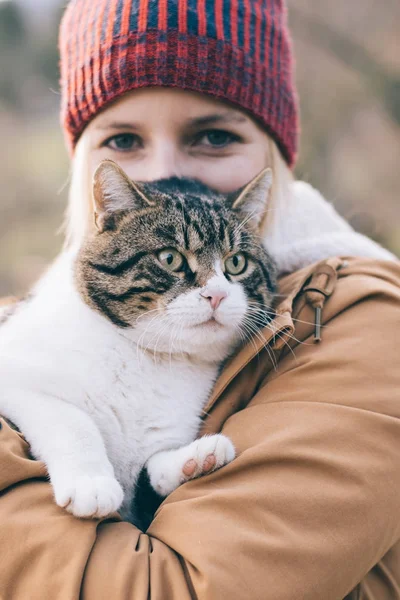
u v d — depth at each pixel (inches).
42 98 395.5
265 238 84.7
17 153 374.9
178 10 75.6
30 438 61.9
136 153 83.6
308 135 284.0
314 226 86.0
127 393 70.1
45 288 79.4
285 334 64.0
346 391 58.8
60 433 61.6
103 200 74.8
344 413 56.9
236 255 78.8
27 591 50.5
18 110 394.6
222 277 76.4
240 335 76.7
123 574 49.9
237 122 80.9
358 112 286.4
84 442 61.4
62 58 88.2
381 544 54.4
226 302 74.2
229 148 82.7
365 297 65.4
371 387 58.7
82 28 80.9
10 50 382.0
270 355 67.0
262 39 81.1
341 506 53.0
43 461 59.9
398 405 57.6
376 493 53.8
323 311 65.7
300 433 56.2
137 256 73.9
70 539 51.9
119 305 72.4
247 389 68.0
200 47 75.8
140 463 70.4
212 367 77.4
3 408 64.3
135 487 70.5
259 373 68.1
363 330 62.5
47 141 387.9
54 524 52.8
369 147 287.4
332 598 51.9
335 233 83.9
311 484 53.8
